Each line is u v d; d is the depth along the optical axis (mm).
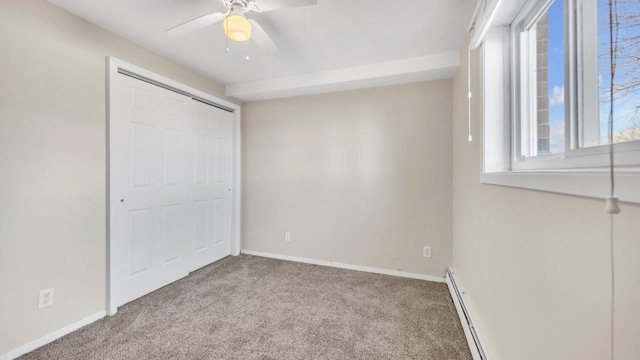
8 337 1405
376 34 1952
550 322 799
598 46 758
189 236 2668
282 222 3174
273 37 1992
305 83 2727
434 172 2551
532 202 919
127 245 2041
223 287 2361
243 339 1623
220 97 3008
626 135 637
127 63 1987
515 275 1057
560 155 975
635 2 611
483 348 1330
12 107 1414
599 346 588
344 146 2887
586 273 638
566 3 870
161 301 2088
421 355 1487
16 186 1433
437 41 2053
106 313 1867
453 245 2447
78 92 1707
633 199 485
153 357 1453
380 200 2750
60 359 1429
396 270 2691
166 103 2383
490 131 1410
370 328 1744
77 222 1704
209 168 2932
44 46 1542
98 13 1688
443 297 2186
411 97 2621
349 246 2871
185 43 2086
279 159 3188
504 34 1378
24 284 1462
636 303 493
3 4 1382
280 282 2479
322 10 1659
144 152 2174
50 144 1569
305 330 1718
